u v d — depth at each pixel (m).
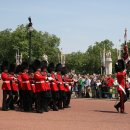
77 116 21.75
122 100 24.09
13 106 25.30
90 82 42.06
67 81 27.39
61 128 16.89
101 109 26.67
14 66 25.42
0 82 63.38
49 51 138.12
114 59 136.25
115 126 17.91
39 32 133.50
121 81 24.27
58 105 26.39
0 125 17.44
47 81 24.22
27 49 126.56
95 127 17.47
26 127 16.97
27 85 24.39
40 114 22.59
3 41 139.62
